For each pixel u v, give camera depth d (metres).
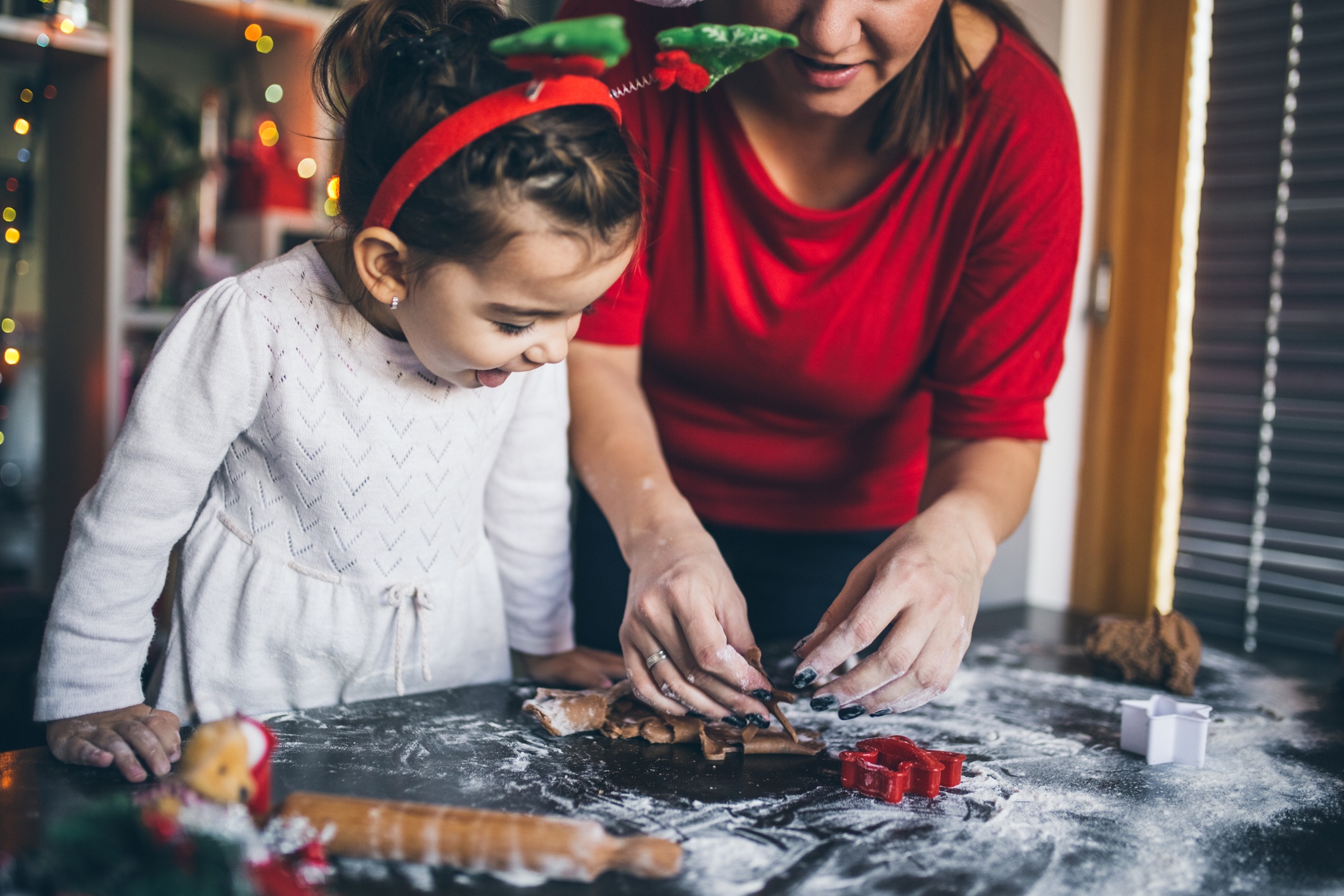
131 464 0.86
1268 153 1.76
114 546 0.85
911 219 1.09
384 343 0.93
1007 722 0.92
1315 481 1.74
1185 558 1.89
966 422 1.11
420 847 0.59
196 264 2.18
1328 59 1.68
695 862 0.62
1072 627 1.33
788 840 0.66
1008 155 1.05
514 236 0.72
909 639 0.79
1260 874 0.64
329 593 0.97
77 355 2.06
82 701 0.82
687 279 1.15
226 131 2.30
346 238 0.89
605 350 1.13
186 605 0.96
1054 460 2.00
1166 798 0.76
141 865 0.46
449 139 0.73
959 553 0.87
